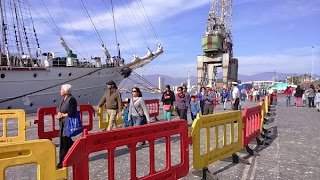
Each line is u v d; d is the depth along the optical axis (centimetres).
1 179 249
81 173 312
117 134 357
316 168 568
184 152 473
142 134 396
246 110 682
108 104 886
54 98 2167
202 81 5350
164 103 1103
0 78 1825
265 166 586
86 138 317
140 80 3028
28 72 1964
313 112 1895
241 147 653
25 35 2330
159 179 424
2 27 2094
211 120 528
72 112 570
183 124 473
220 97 3456
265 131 944
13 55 2116
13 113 793
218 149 550
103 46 2622
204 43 5156
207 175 509
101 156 687
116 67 2672
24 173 554
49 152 281
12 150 255
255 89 3741
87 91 2441
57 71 2147
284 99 4400
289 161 623
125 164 616
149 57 2905
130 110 780
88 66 2455
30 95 2000
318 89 2005
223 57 5141
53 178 284
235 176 521
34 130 1145
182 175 471
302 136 947
